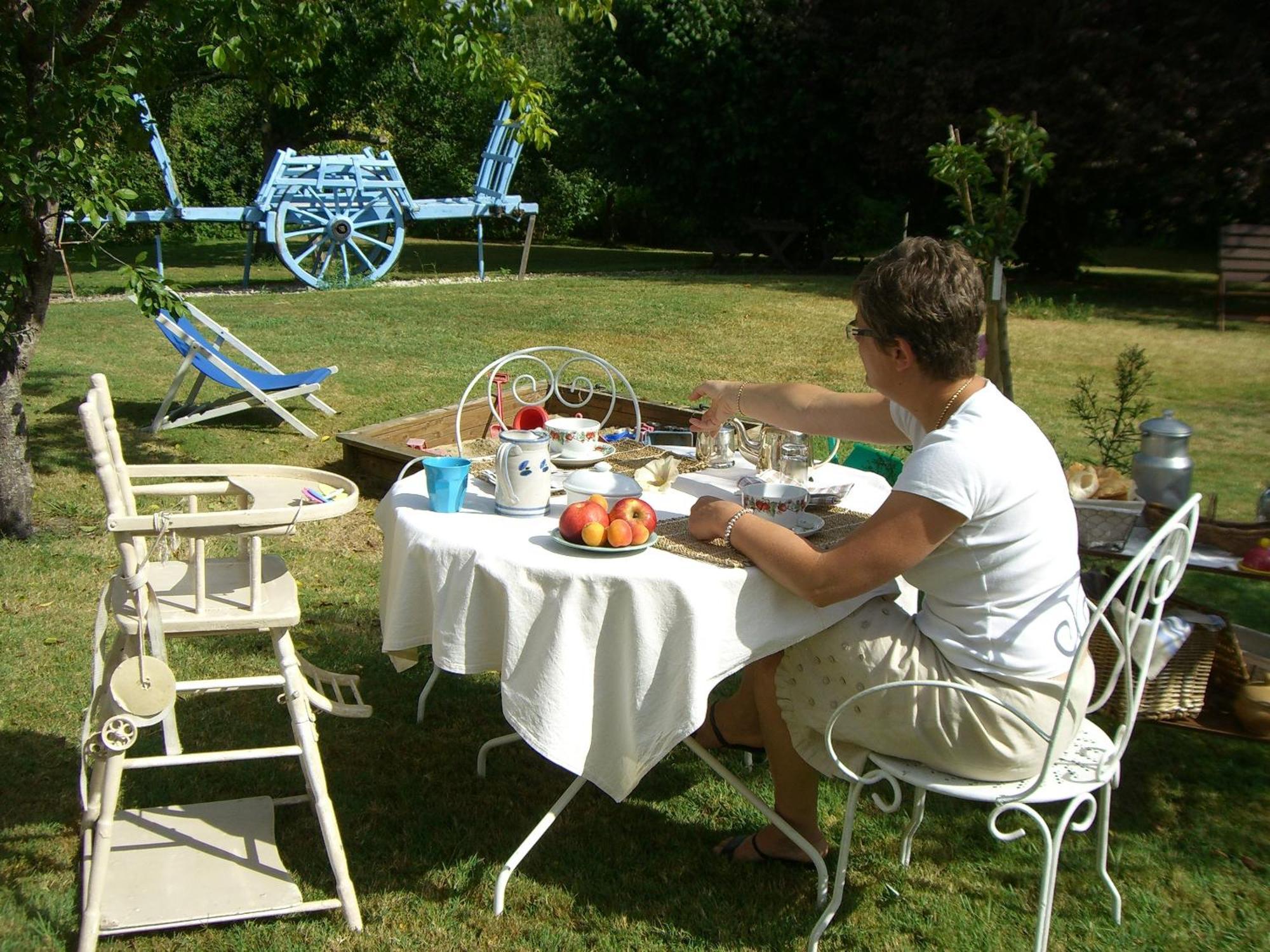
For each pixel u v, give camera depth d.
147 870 2.62
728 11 17.97
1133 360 5.49
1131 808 3.06
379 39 20.45
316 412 7.57
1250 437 7.34
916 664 2.28
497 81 6.43
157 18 5.25
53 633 3.97
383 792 3.09
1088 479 3.29
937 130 15.99
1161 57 14.55
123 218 4.59
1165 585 2.25
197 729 3.38
